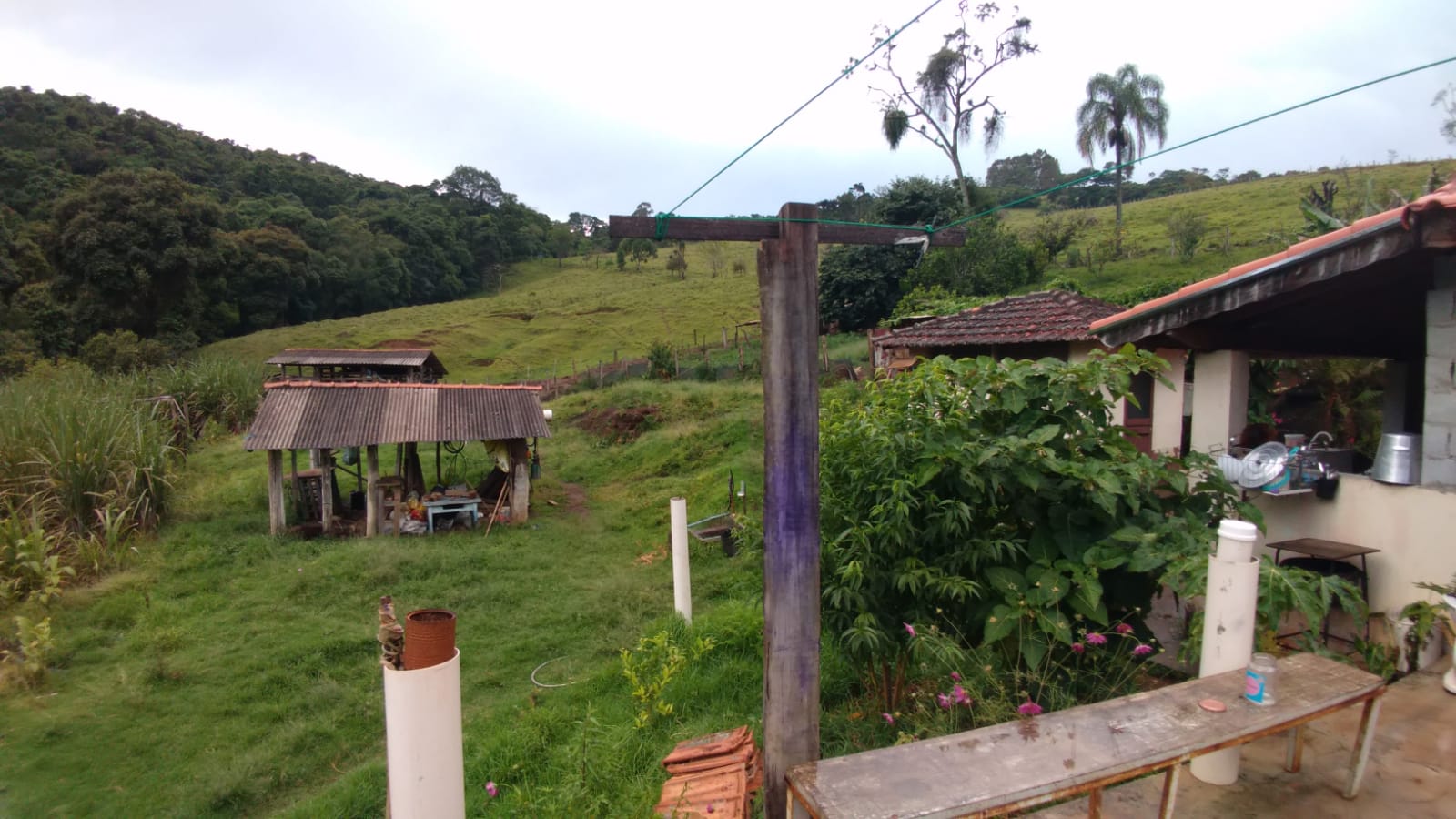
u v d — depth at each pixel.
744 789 3.64
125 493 13.15
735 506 13.52
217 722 7.56
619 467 19.45
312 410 14.63
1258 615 3.86
